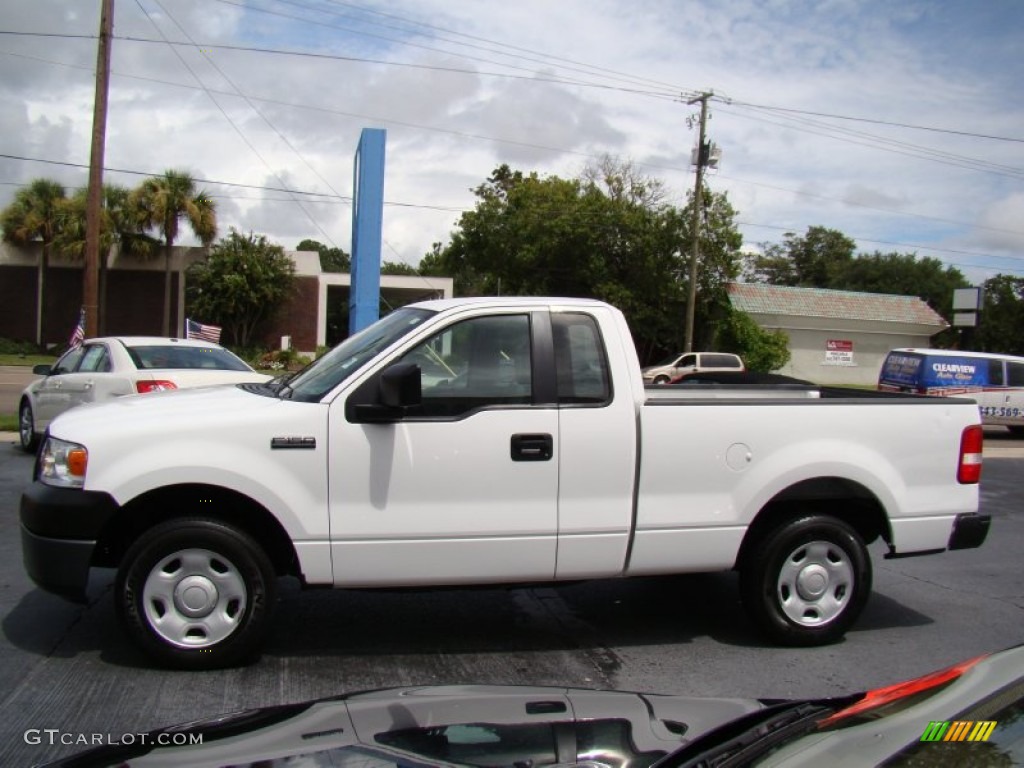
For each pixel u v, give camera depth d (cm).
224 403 459
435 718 260
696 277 3741
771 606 501
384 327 502
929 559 763
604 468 465
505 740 245
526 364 466
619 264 4125
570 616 562
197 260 4353
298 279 4447
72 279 4266
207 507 452
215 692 416
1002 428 2409
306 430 438
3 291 4250
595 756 237
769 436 490
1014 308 5141
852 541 505
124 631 434
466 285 6388
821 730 211
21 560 640
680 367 3192
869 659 494
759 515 507
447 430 448
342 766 229
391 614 554
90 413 464
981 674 207
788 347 4303
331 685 430
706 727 255
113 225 4059
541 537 460
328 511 440
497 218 4347
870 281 6694
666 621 556
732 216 4066
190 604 435
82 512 423
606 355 474
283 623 529
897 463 511
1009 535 877
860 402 507
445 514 449
